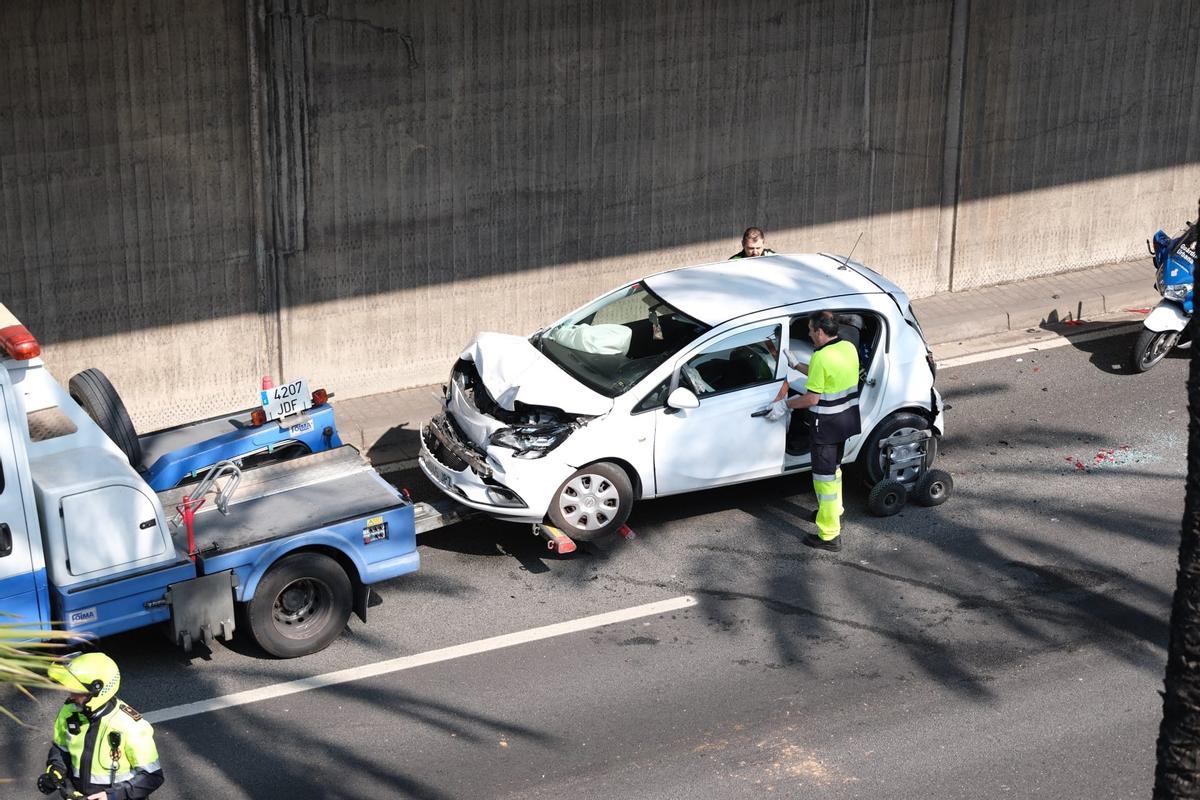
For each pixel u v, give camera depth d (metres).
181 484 11.64
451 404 12.95
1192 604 5.79
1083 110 19.70
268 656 10.91
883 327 13.07
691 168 17.23
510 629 11.38
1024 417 15.66
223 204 14.62
